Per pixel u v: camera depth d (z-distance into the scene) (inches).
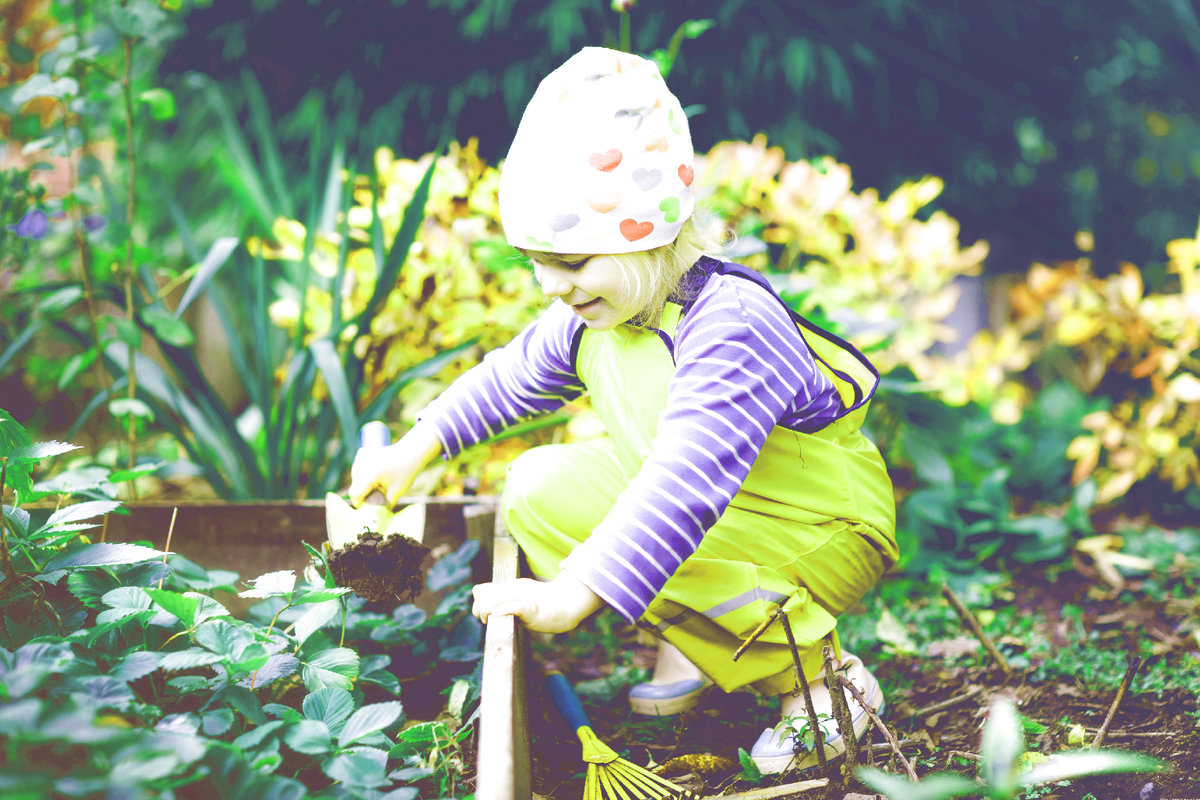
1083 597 72.4
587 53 41.6
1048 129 141.6
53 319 76.9
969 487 87.7
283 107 131.8
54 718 24.9
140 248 72.7
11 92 74.5
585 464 48.6
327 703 38.5
